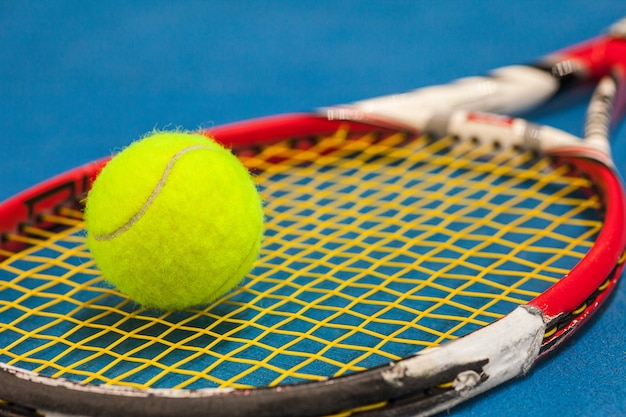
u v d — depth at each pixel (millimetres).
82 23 1450
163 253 903
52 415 860
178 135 923
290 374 916
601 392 914
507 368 890
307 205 1039
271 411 855
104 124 1168
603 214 1001
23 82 1244
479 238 1001
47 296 971
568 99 1177
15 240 997
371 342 935
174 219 900
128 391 858
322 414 859
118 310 957
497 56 1307
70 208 1011
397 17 1467
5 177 1101
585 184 1031
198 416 854
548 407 906
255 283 974
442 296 962
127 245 904
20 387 863
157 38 1396
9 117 1179
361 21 1453
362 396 861
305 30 1423
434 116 1065
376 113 1072
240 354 930
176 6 1525
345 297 959
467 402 908
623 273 990
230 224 909
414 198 1045
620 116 1127
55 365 919
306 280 975
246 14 1492
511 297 959
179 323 946
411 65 1286
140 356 928
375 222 1023
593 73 1150
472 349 878
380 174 1069
